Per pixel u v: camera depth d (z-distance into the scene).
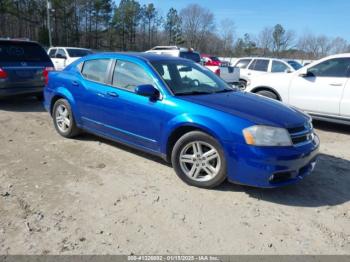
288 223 3.48
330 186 4.43
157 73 4.52
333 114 7.37
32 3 58.16
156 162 4.90
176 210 3.61
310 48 61.12
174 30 79.06
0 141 5.66
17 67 8.19
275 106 4.34
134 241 3.06
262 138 3.66
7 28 57.59
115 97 4.82
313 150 4.00
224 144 3.79
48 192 3.88
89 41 67.88
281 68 13.35
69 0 60.31
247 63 14.31
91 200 3.74
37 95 8.79
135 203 3.71
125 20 70.94
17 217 3.34
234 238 3.18
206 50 75.69
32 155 5.04
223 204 3.78
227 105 4.08
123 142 4.95
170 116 4.18
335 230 3.41
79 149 5.36
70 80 5.62
